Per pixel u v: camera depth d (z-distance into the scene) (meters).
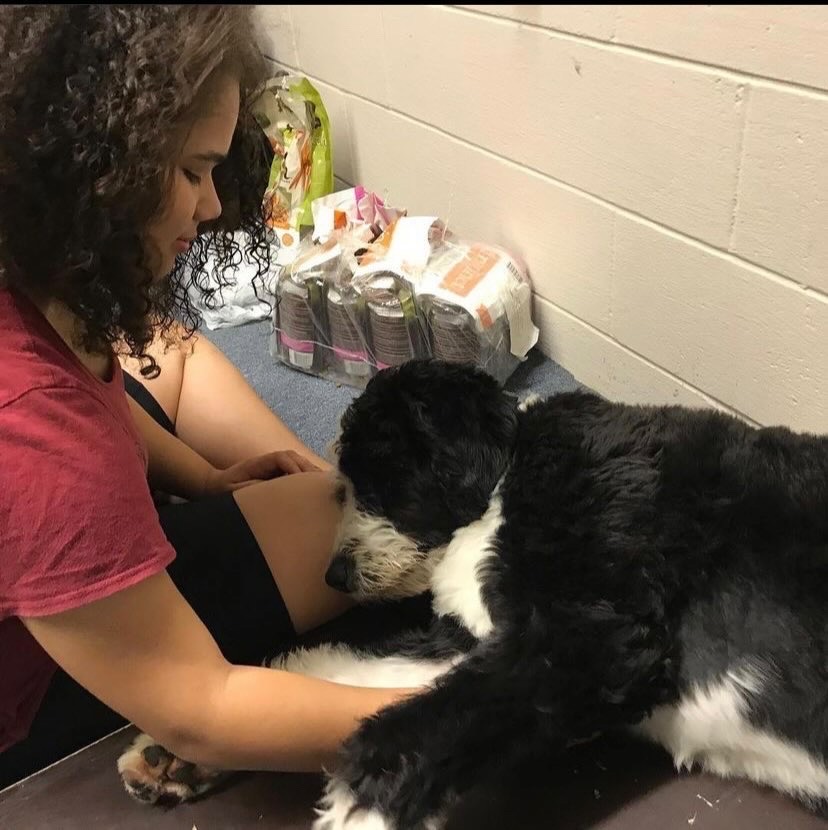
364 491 1.17
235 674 0.96
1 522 0.80
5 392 0.80
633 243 1.64
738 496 1.02
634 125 1.52
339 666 1.17
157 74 0.77
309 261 1.97
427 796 0.95
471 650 1.10
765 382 1.51
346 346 1.98
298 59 2.52
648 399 1.78
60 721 1.12
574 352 1.94
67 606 0.83
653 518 1.02
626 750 1.11
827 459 1.05
